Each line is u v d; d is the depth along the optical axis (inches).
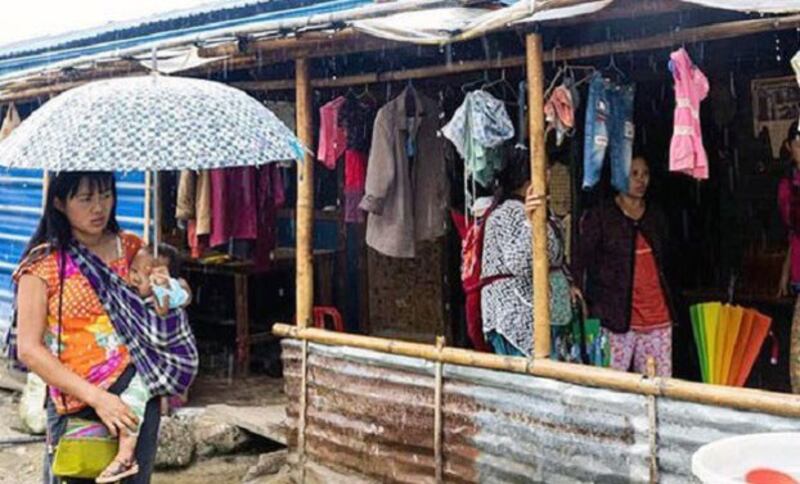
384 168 209.5
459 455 176.6
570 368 158.7
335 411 199.5
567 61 190.9
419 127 214.8
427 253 304.2
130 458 113.3
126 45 381.7
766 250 262.7
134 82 124.2
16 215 386.6
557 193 239.8
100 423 115.6
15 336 117.7
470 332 195.9
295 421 209.2
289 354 209.8
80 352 115.1
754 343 186.4
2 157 114.2
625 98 175.9
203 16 349.1
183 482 221.8
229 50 200.5
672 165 150.0
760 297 245.8
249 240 287.9
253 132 123.3
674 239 273.4
